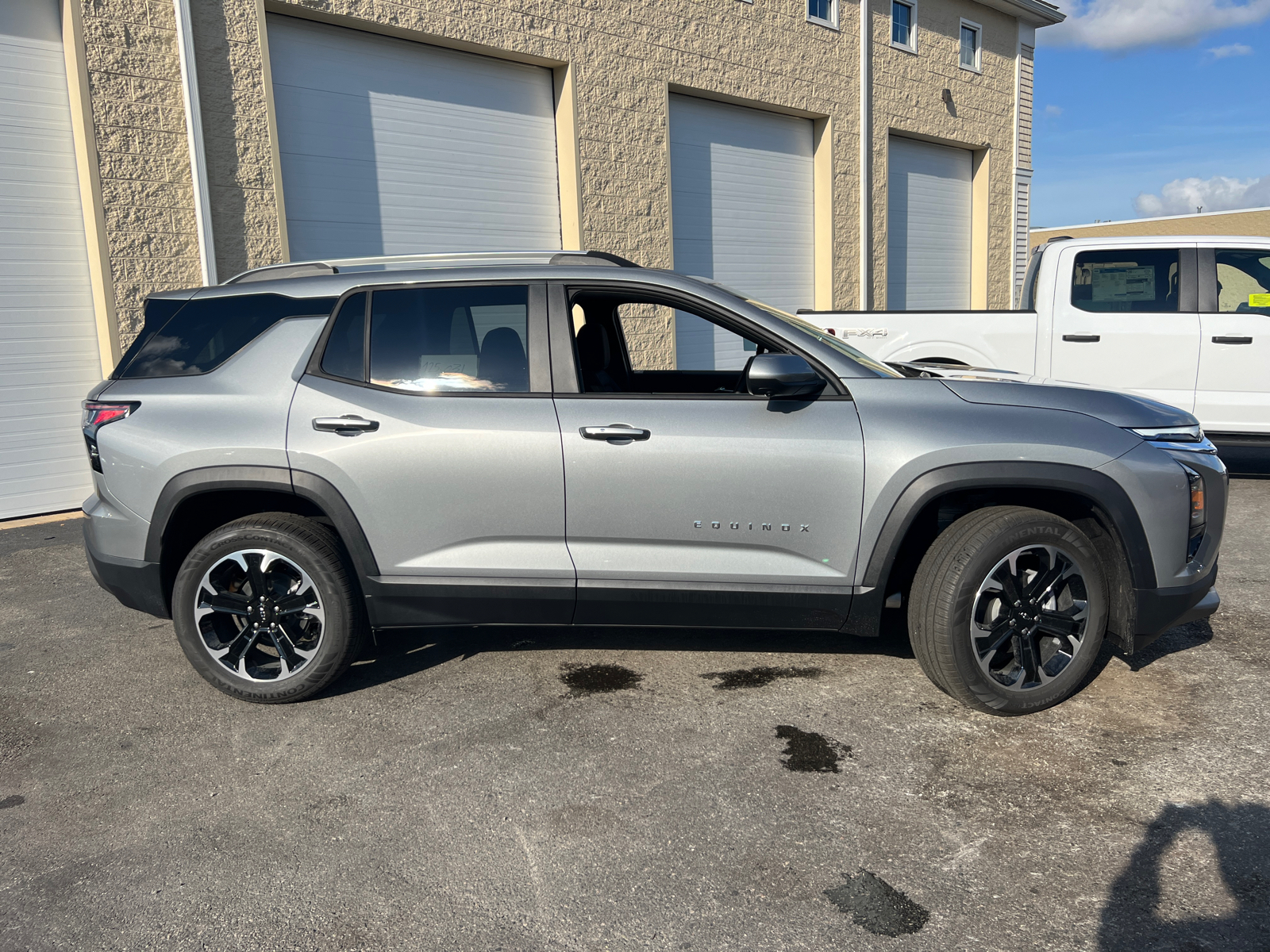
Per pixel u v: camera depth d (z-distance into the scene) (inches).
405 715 134.2
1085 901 88.0
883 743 121.8
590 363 167.8
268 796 112.3
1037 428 124.2
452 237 373.4
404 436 130.1
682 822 103.9
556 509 129.7
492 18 366.3
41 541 252.2
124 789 115.1
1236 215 1091.3
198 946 85.0
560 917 87.6
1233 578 192.2
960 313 291.4
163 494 133.7
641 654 156.2
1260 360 263.0
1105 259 280.7
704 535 128.6
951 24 629.3
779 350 132.6
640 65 427.5
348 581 135.2
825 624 131.4
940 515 134.3
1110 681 140.3
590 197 411.8
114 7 272.4
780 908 88.2
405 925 87.1
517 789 112.3
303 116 325.4
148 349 142.3
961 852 96.6
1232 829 99.3
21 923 89.1
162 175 285.6
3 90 263.6
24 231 271.1
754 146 508.7
